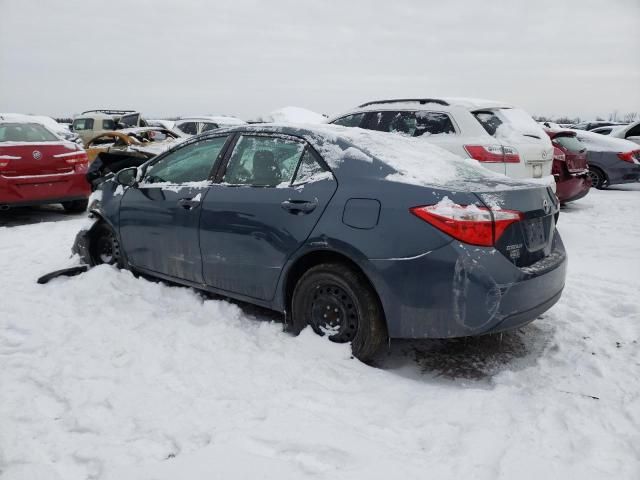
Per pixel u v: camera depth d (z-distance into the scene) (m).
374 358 3.41
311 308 3.39
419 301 2.89
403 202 2.96
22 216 8.68
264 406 2.68
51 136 8.41
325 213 3.21
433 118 6.71
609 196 10.52
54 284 4.56
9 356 3.24
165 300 4.18
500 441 2.40
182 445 2.37
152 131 12.80
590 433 2.47
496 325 2.83
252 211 3.56
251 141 3.84
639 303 4.17
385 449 2.32
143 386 2.89
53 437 2.44
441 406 2.72
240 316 3.90
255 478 2.11
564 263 3.33
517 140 6.32
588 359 3.23
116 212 4.63
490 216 2.82
